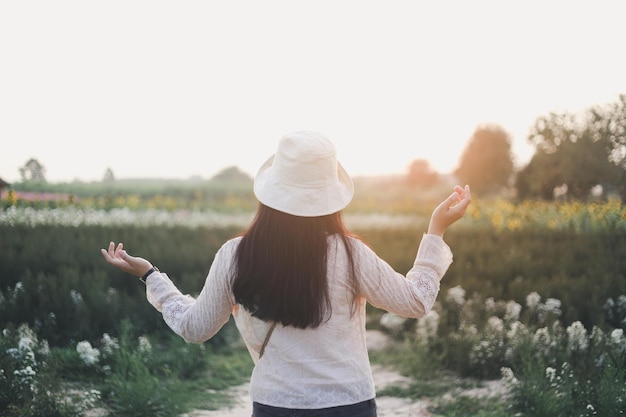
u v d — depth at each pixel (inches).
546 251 460.8
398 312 89.0
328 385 83.6
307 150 86.0
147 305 326.3
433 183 2509.8
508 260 418.3
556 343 249.4
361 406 84.8
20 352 227.0
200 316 88.4
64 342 294.8
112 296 328.8
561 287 333.1
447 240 533.3
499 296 345.4
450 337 279.4
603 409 195.6
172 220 818.8
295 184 86.4
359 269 86.4
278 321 84.7
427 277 90.7
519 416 209.2
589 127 868.6
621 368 218.8
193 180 2285.9
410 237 597.9
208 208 1099.9
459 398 235.3
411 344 309.1
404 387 253.8
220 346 319.3
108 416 210.8
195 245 476.1
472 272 403.2
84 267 390.0
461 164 2092.8
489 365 258.7
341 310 86.2
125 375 242.1
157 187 1633.9
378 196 1775.3
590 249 446.0
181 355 274.1
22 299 311.1
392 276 88.0
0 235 461.1
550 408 202.2
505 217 812.6
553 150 906.7
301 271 84.1
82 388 233.9
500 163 2016.5
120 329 303.6
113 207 951.6
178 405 227.3
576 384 212.4
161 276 94.8
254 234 86.9
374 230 651.5
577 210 738.8
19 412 196.2
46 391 204.1
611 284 329.4
